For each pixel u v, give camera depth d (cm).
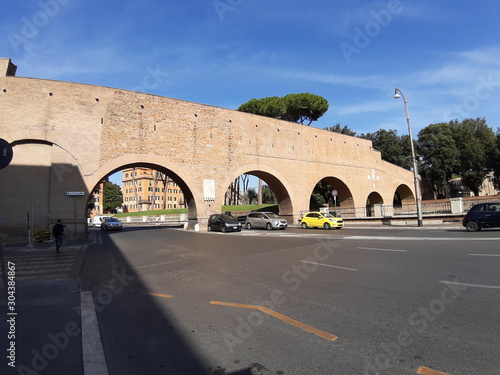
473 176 5238
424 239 1357
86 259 1271
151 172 10412
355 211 3872
